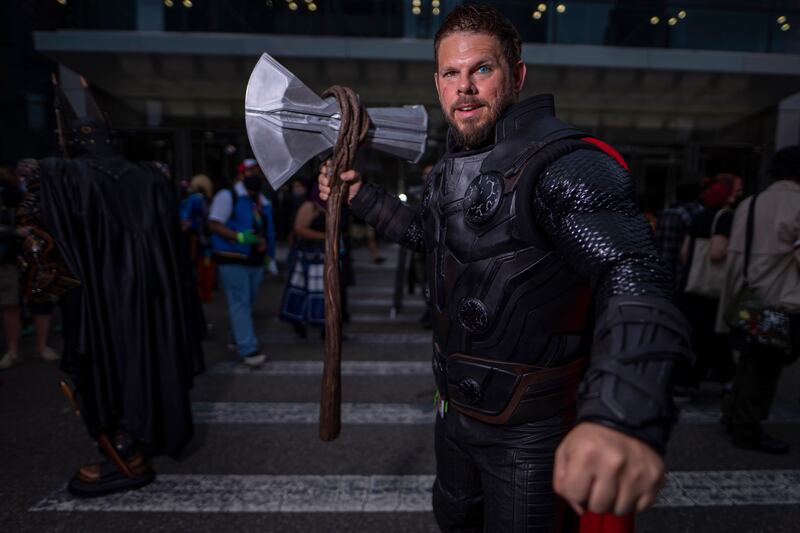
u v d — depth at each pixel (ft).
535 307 2.95
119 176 7.38
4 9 38.47
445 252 3.23
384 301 22.75
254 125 3.90
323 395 3.72
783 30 41.04
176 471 8.11
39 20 39.19
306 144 3.94
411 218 4.16
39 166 6.74
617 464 1.68
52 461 8.48
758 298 8.54
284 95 3.89
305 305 15.28
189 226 21.48
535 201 2.76
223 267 12.97
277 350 15.06
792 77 40.81
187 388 7.80
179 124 48.34
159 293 7.45
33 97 40.34
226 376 12.69
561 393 3.10
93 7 39.17
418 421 10.09
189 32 39.78
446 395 3.50
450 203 3.20
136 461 7.59
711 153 49.44
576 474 1.73
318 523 6.77
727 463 8.52
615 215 2.39
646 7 40.45
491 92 3.11
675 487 7.75
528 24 40.42
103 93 46.32
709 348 11.40
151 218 7.50
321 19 40.55
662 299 2.09
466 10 3.18
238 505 7.16
